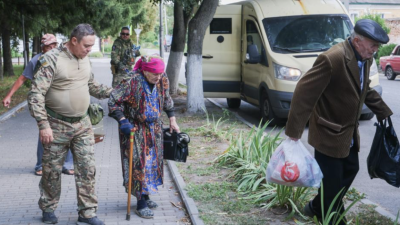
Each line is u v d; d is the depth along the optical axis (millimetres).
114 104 5188
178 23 17031
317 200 4938
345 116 4398
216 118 12172
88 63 5090
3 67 28500
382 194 6516
